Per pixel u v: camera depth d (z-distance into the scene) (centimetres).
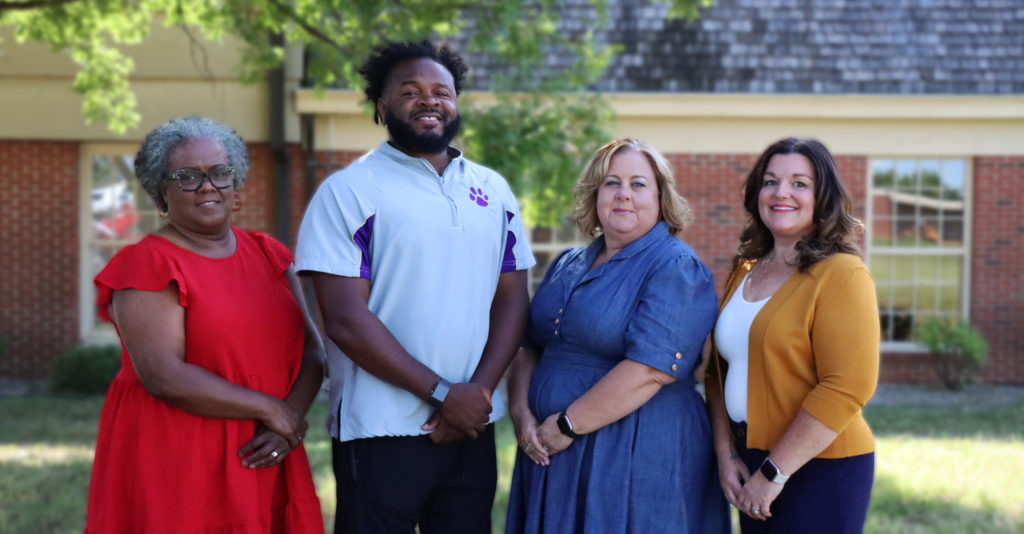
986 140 1000
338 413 275
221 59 956
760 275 283
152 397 245
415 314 265
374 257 265
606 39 1012
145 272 241
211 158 247
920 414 802
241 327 249
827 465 259
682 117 988
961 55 1017
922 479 548
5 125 947
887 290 1027
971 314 1016
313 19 707
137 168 254
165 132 249
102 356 899
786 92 1001
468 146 698
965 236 1016
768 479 258
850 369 251
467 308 271
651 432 273
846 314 254
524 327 291
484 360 277
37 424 725
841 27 1029
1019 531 449
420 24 666
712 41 1020
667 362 266
